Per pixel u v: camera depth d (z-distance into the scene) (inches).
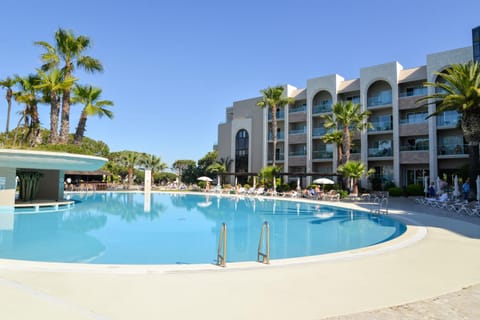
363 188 1278.3
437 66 1199.6
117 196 1238.3
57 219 584.4
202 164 2504.9
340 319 146.9
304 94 1596.9
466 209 629.6
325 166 1510.8
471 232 402.9
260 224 554.3
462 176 1053.2
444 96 855.7
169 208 815.1
